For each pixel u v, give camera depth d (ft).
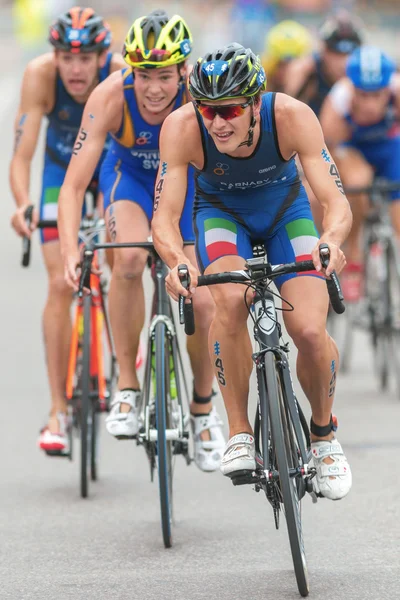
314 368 45.93
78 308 63.00
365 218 88.94
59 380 65.00
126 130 55.52
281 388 44.37
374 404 80.59
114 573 47.09
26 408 81.82
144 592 44.32
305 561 43.93
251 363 46.83
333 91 89.92
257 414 46.19
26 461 69.15
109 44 62.64
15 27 512.63
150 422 52.90
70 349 65.62
